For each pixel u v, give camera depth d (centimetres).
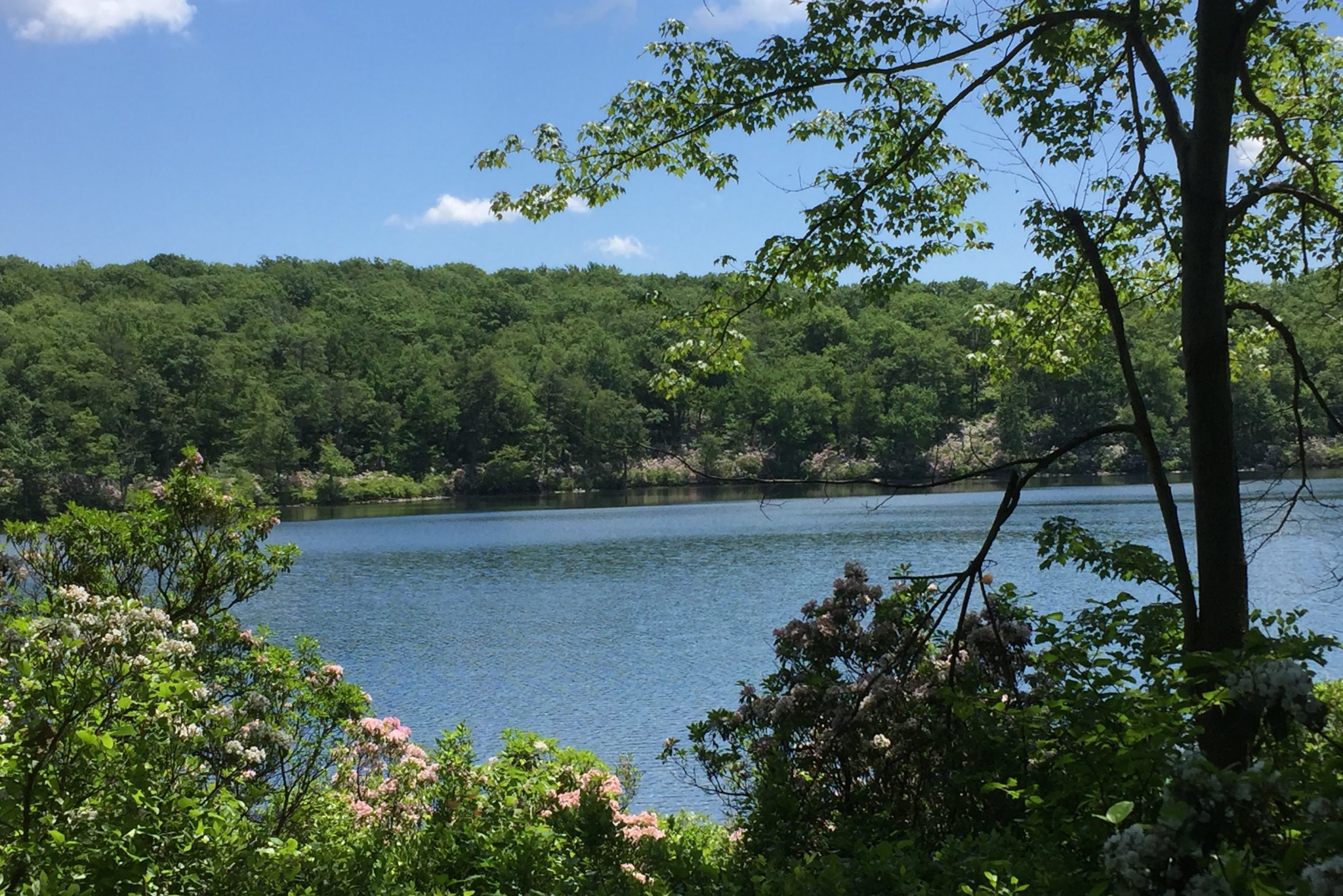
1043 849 374
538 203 748
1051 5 665
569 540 5022
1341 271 739
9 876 349
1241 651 325
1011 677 614
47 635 395
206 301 13762
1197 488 498
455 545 4994
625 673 1873
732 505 7575
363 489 9269
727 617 2497
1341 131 734
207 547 727
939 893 358
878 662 652
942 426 6806
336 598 3098
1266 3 499
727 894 427
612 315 12862
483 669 1945
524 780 674
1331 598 1808
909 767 571
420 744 1398
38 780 388
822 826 547
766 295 740
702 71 692
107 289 14062
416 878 511
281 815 603
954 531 4653
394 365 11406
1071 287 776
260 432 9050
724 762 673
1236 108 749
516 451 9406
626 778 1118
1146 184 640
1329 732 439
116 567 716
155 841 387
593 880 477
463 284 16912
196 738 484
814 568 3494
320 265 17525
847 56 659
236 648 706
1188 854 242
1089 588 2144
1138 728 345
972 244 730
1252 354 809
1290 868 236
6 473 7012
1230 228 732
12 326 10125
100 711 410
